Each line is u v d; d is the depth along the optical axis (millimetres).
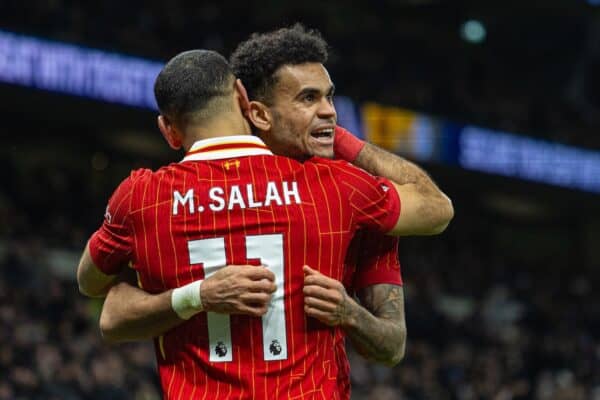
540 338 31766
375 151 5297
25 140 33156
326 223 4746
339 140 5324
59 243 27875
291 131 4926
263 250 4688
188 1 33531
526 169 36906
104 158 34844
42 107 26547
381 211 4906
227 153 4840
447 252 39250
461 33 40938
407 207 4980
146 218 4789
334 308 4637
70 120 27375
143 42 28891
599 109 41219
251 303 4559
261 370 4633
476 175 35688
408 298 30828
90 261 5012
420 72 38156
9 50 25531
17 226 26750
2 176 29594
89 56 27125
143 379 20688
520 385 28062
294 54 4938
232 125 4922
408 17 40281
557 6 39219
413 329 28906
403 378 24844
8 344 19375
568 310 34844
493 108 37812
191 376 4730
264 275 4559
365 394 23344
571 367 30172
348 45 36531
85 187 31438
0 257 24953
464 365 27781
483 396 27000
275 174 4793
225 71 4957
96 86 27250
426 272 34719
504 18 41250
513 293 35719
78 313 22516
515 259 42812
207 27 32938
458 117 35219
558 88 41781
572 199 38594
